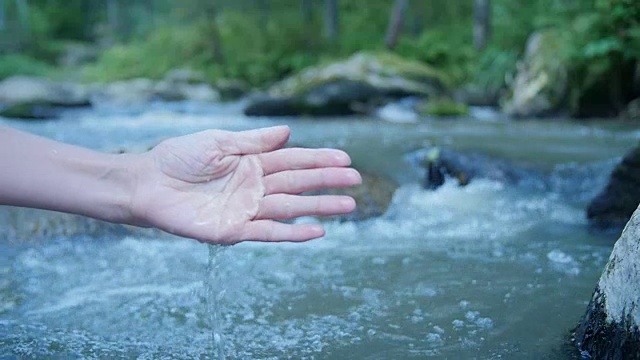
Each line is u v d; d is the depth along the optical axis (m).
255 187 0.74
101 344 0.91
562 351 0.85
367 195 1.55
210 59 7.21
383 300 1.03
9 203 0.73
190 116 3.96
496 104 4.13
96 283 1.12
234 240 0.72
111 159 0.75
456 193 1.67
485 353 0.86
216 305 0.85
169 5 9.84
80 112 4.19
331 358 0.86
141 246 1.30
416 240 1.33
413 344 0.89
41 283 1.12
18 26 10.34
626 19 3.26
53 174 0.73
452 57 5.94
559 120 3.42
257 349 0.89
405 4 6.18
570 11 3.73
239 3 7.78
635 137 2.54
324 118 3.71
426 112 3.69
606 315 0.81
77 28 12.20
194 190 0.74
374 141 2.32
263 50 7.00
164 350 0.89
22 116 3.84
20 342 0.91
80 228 1.35
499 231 1.39
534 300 1.01
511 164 1.79
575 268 1.14
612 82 3.48
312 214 0.73
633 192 1.41
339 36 7.19
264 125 3.41
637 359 0.75
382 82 3.87
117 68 7.82
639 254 0.78
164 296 1.06
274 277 1.13
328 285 1.09
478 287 1.06
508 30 4.88
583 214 1.49
